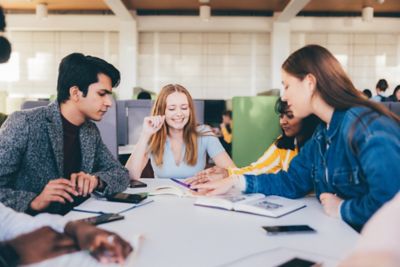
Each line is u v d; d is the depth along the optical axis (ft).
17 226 2.90
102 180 4.89
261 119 9.91
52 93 30.96
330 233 3.41
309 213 4.11
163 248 2.99
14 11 29.86
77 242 2.71
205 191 4.92
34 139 4.97
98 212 4.07
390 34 30.40
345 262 0.90
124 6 25.27
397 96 23.81
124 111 11.02
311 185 4.86
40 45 30.83
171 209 4.25
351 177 4.08
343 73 4.20
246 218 3.89
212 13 30.30
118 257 2.53
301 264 2.48
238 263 2.58
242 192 4.96
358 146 3.72
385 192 3.43
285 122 6.23
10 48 3.71
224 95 31.01
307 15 29.96
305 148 4.97
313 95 4.25
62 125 5.21
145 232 3.41
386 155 3.49
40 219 2.97
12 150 4.78
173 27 29.84
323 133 4.60
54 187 4.18
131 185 5.63
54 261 2.51
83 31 30.81
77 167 5.50
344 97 4.10
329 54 4.23
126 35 29.53
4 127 4.92
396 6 28.02
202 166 7.50
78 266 2.47
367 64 30.50
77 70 5.03
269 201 4.44
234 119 10.07
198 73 31.04
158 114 7.14
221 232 3.42
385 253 0.83
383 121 3.70
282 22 29.14
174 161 7.25
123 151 9.77
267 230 3.38
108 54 30.91
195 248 2.99
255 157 10.01
